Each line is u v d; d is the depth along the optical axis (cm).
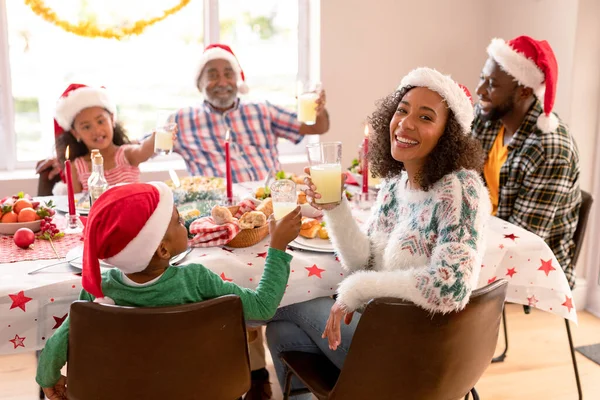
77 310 112
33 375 229
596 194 277
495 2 336
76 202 205
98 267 112
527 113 225
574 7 267
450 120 135
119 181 239
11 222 173
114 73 323
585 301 287
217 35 329
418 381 125
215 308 114
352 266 154
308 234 168
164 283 120
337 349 148
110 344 113
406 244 137
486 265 161
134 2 302
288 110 290
